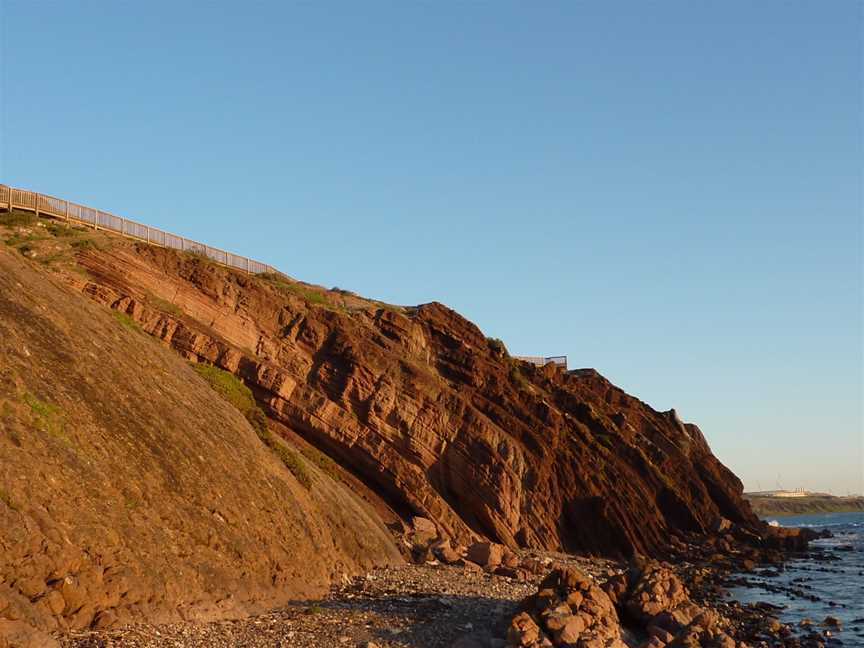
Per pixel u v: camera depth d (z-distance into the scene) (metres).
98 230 48.19
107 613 18.95
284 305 52.69
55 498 19.56
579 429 71.50
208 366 42.72
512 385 67.94
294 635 22.23
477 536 53.72
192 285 47.66
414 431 54.44
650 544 67.50
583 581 28.59
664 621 29.11
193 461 26.95
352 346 53.62
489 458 57.56
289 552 29.11
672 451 82.12
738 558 67.56
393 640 23.31
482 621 27.36
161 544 22.23
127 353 30.34
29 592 17.44
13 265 28.33
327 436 50.50
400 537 46.38
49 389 22.77
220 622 22.09
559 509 63.59
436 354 65.56
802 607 43.22
